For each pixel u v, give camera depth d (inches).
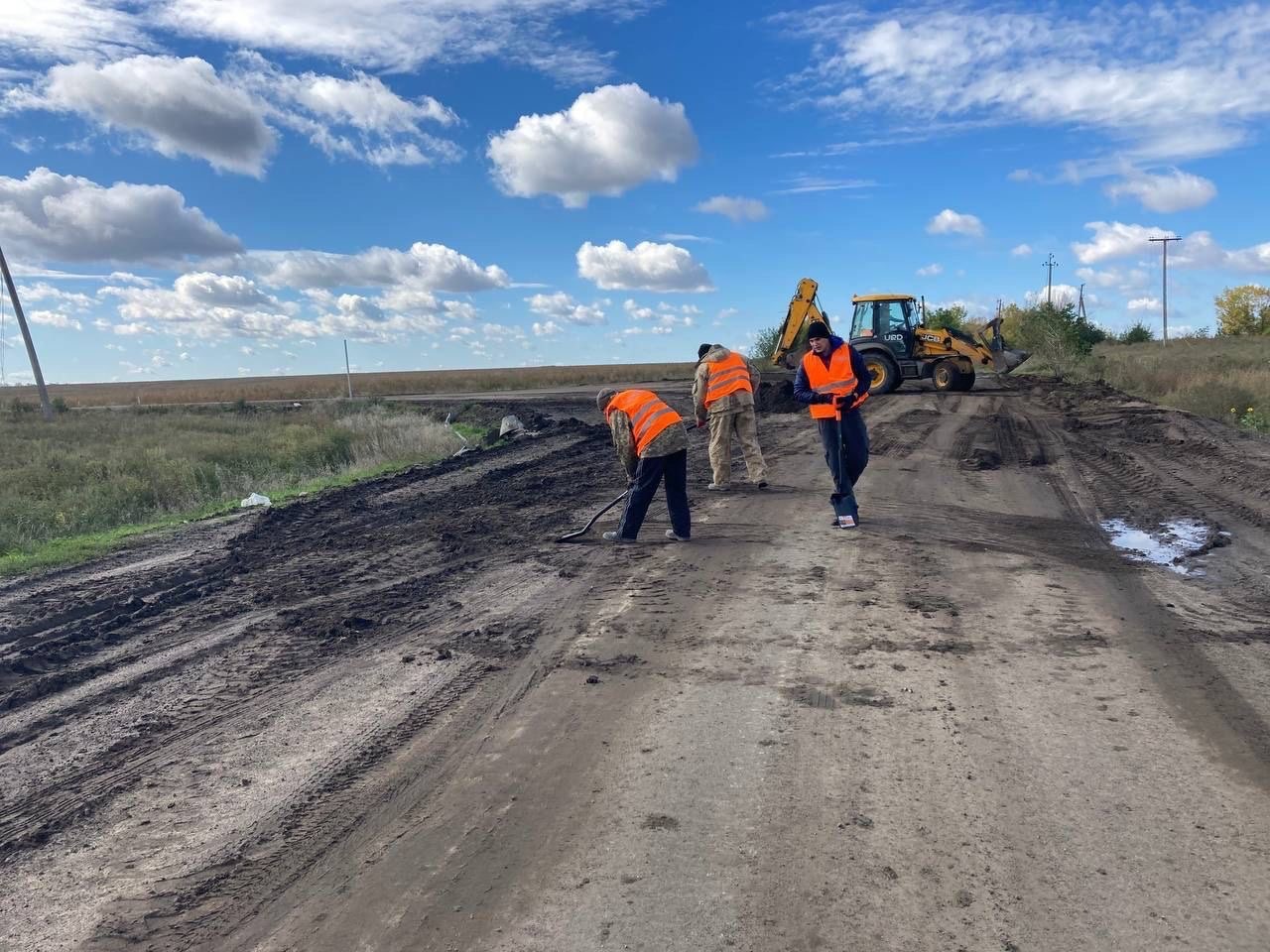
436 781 155.4
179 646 246.5
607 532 345.4
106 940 119.0
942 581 263.1
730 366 419.8
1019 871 121.4
